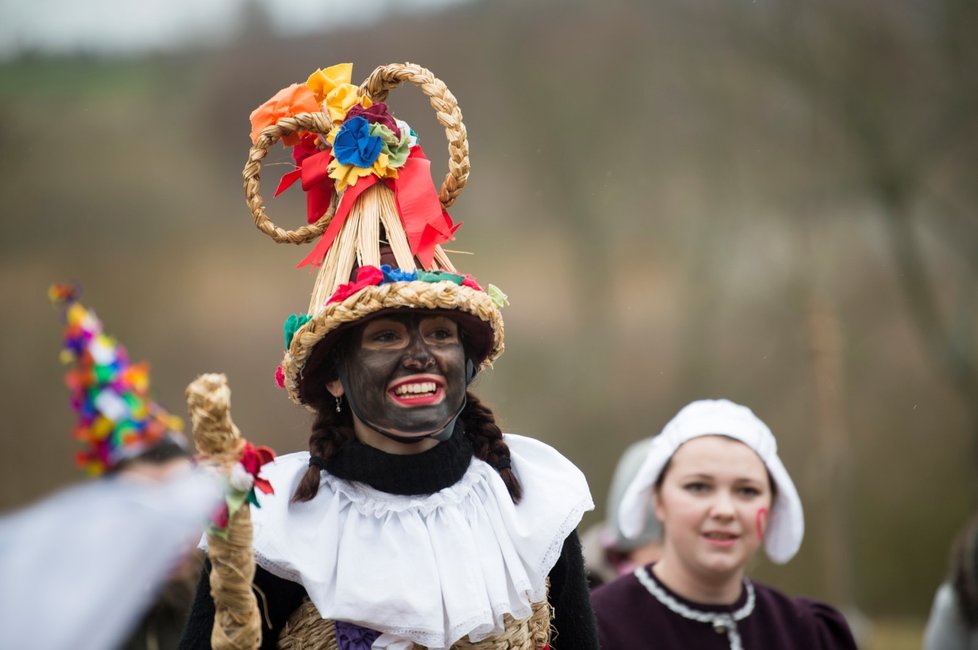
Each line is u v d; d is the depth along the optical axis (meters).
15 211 28.09
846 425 25.22
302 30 28.55
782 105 27.36
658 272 27.34
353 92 4.96
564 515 4.66
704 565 5.90
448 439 4.67
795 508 6.19
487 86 28.38
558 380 26.56
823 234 27.02
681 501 5.96
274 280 27.14
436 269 4.82
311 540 4.47
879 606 26.31
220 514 3.82
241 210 28.05
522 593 4.51
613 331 26.81
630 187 27.59
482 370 5.04
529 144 27.73
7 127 28.03
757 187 27.31
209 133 28.52
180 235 27.89
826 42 27.02
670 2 27.70
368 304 4.40
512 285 27.09
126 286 27.56
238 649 4.04
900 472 27.08
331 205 4.93
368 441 4.63
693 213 27.45
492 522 4.61
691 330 26.77
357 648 4.37
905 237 26.77
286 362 4.61
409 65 4.98
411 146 4.84
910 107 27.09
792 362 26.02
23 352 27.66
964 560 7.25
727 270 27.14
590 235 27.22
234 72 28.44
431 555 4.43
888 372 27.47
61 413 27.45
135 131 28.53
